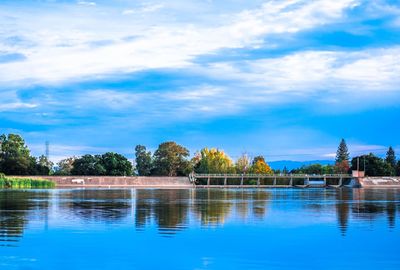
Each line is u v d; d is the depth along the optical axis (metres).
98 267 31.12
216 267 31.48
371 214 63.25
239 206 77.25
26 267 30.94
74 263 32.03
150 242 39.38
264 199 102.31
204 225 50.03
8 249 36.03
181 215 59.94
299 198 108.44
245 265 32.06
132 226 48.59
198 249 36.78
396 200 99.25
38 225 48.81
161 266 31.52
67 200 90.31
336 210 69.88
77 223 50.66
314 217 59.03
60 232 44.06
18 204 77.56
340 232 45.75
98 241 39.59
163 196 113.69
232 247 37.62
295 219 56.47
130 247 37.19
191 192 146.62
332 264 32.47
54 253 34.81
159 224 50.47
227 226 49.47
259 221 54.16
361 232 45.78
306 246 38.28
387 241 40.56
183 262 32.66
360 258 34.25
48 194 116.88
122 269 30.72
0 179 163.62
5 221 51.97
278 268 31.42
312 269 31.17
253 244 39.00
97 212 63.12
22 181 171.88
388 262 33.03
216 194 131.38
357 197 114.44
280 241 40.44
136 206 75.12
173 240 40.41
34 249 36.09
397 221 54.66
